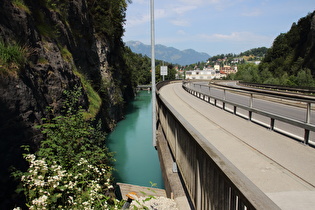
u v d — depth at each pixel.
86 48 18.64
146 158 13.41
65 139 5.47
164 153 8.52
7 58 5.61
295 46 94.81
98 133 8.99
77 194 3.66
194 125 9.16
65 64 10.30
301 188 3.71
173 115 5.93
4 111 4.86
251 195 1.65
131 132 19.81
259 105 15.18
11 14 7.17
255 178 4.13
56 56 9.63
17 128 5.09
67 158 4.81
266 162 4.90
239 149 5.85
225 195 2.33
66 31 13.40
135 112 31.73
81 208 3.35
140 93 71.75
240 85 44.06
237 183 1.87
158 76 124.69
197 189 3.42
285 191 3.64
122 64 36.50
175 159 6.09
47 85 7.97
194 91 23.89
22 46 7.17
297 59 81.94
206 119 10.58
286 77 69.38
